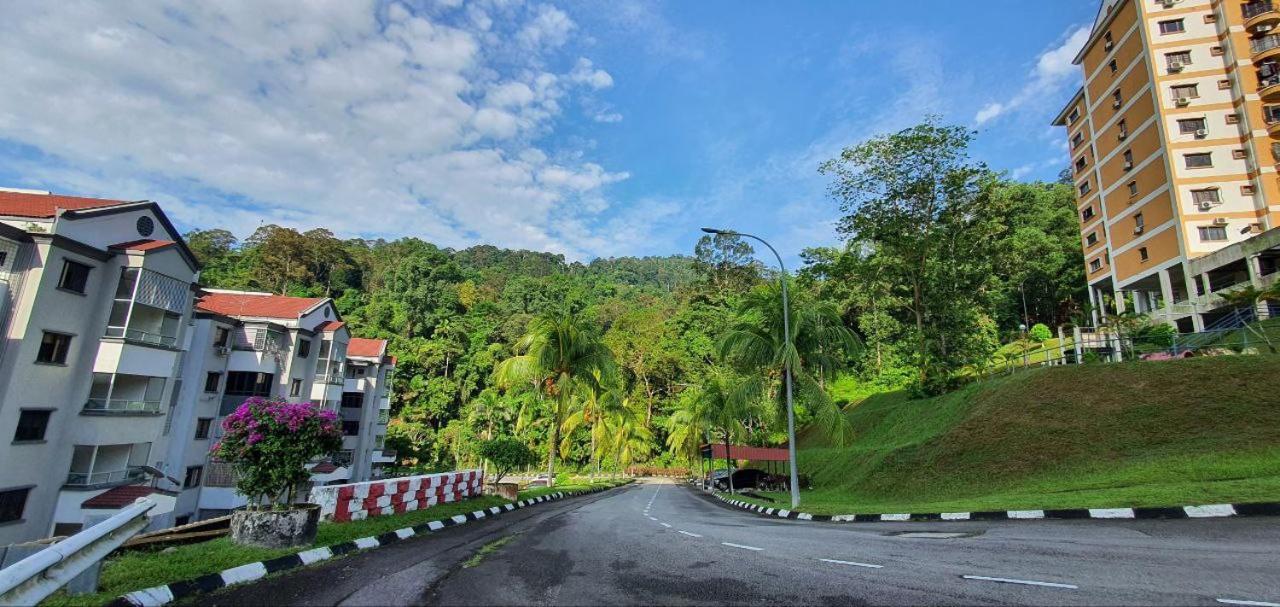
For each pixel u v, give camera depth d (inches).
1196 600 207.3
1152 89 1471.5
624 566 299.3
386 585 248.4
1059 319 2337.6
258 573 266.5
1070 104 1859.0
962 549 338.6
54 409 711.1
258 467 328.5
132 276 792.9
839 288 1592.0
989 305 1375.5
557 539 418.0
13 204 751.7
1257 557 275.9
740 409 1064.8
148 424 842.8
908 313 1492.4
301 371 1251.2
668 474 3002.0
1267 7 1376.7
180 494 957.8
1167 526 379.9
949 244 1282.0
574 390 1008.2
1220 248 1332.4
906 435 1115.9
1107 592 221.1
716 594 234.2
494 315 3791.8
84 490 730.8
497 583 255.6
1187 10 1467.8
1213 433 616.4
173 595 221.1
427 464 2519.7
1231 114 1391.5
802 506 765.3
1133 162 1541.6
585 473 2893.7
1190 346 893.8
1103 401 738.2
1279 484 437.1
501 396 2783.0
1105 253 1694.1
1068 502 491.5
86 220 752.3
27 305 683.4
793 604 216.7
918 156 1221.1
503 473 981.2
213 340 1042.1
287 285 3356.3
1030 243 2247.8
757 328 904.3
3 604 163.2
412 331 3265.3
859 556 326.0
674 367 2999.5
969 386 1128.2
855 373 2101.4
